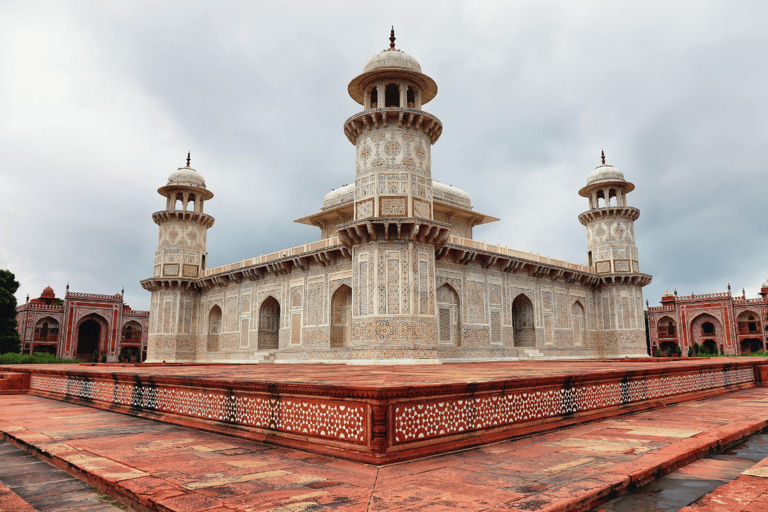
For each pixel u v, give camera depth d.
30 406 6.34
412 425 3.10
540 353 18.27
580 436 3.76
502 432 3.68
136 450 3.33
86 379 6.66
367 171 14.16
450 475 2.60
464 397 3.46
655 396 5.76
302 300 17.67
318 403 3.35
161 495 2.23
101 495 2.48
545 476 2.56
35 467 3.08
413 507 2.04
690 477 2.72
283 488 2.36
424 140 14.49
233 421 4.07
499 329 17.62
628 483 2.46
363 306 13.45
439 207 19.11
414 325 13.01
